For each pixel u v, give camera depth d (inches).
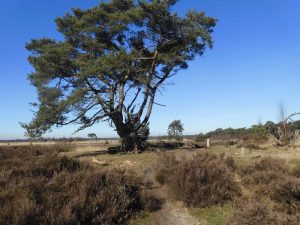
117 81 1187.3
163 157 741.9
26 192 375.6
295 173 590.9
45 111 1123.9
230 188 518.9
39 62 1201.4
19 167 497.0
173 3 1233.4
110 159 983.0
